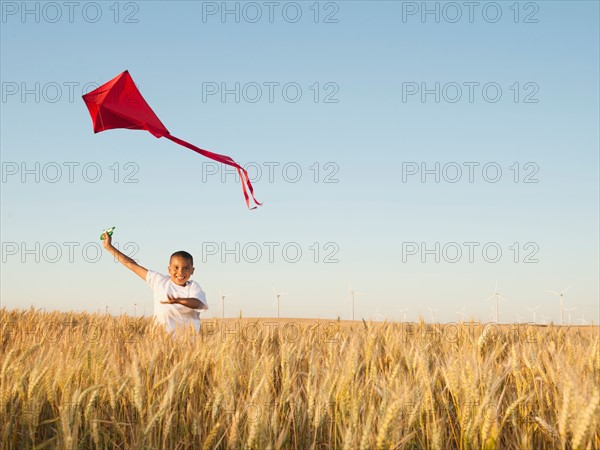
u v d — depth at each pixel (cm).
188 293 779
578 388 331
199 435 367
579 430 304
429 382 394
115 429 380
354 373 393
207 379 460
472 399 351
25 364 427
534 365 441
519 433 377
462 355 439
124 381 389
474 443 335
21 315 986
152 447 338
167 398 355
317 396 364
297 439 367
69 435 318
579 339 620
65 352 498
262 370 416
